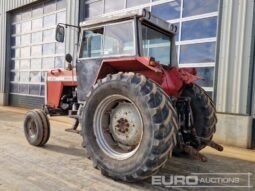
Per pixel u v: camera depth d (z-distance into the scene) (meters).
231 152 4.40
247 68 4.92
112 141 3.02
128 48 3.03
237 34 5.06
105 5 7.78
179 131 3.07
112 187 2.64
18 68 11.23
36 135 4.06
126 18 3.05
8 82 11.54
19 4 10.70
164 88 3.03
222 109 5.22
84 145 3.05
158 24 3.32
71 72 4.16
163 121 2.51
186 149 2.80
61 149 4.03
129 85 2.69
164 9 6.39
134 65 3.10
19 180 2.74
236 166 3.54
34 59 10.38
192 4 5.86
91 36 3.48
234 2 5.11
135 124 2.83
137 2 6.96
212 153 4.23
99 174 2.97
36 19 10.31
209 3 5.59
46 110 4.29
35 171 3.02
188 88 3.62
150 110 2.53
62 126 6.23
